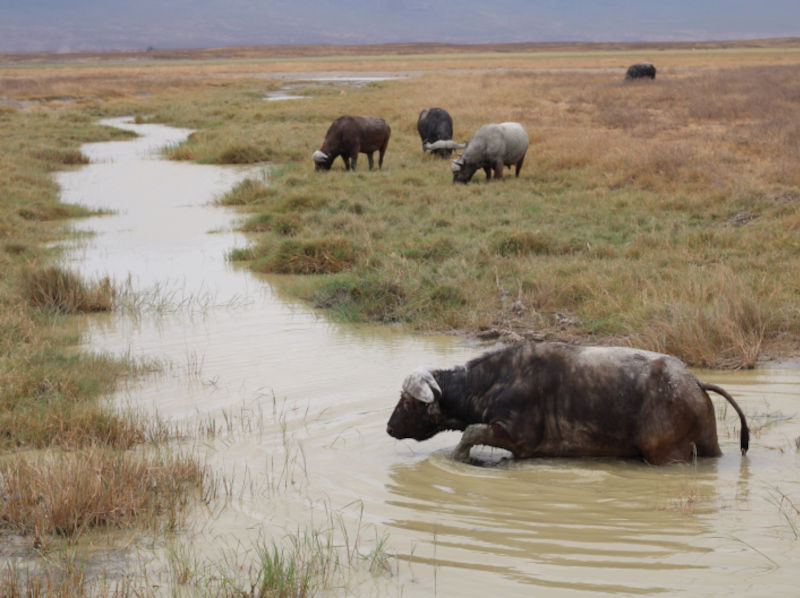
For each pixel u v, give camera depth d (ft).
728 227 48.98
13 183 73.46
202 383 28.76
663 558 15.33
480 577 14.82
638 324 32.48
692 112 105.50
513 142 69.46
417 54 565.12
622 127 96.89
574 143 81.71
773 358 29.60
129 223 63.77
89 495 17.93
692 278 36.40
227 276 47.29
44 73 312.50
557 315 35.50
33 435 23.39
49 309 39.73
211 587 14.74
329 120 119.75
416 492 19.34
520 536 16.60
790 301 33.91
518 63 323.98
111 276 46.91
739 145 78.43
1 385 27.22
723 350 29.84
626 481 19.65
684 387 20.17
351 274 43.93
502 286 39.96
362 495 19.21
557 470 20.68
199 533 17.21
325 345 33.58
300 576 14.88
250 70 322.96
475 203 60.90
